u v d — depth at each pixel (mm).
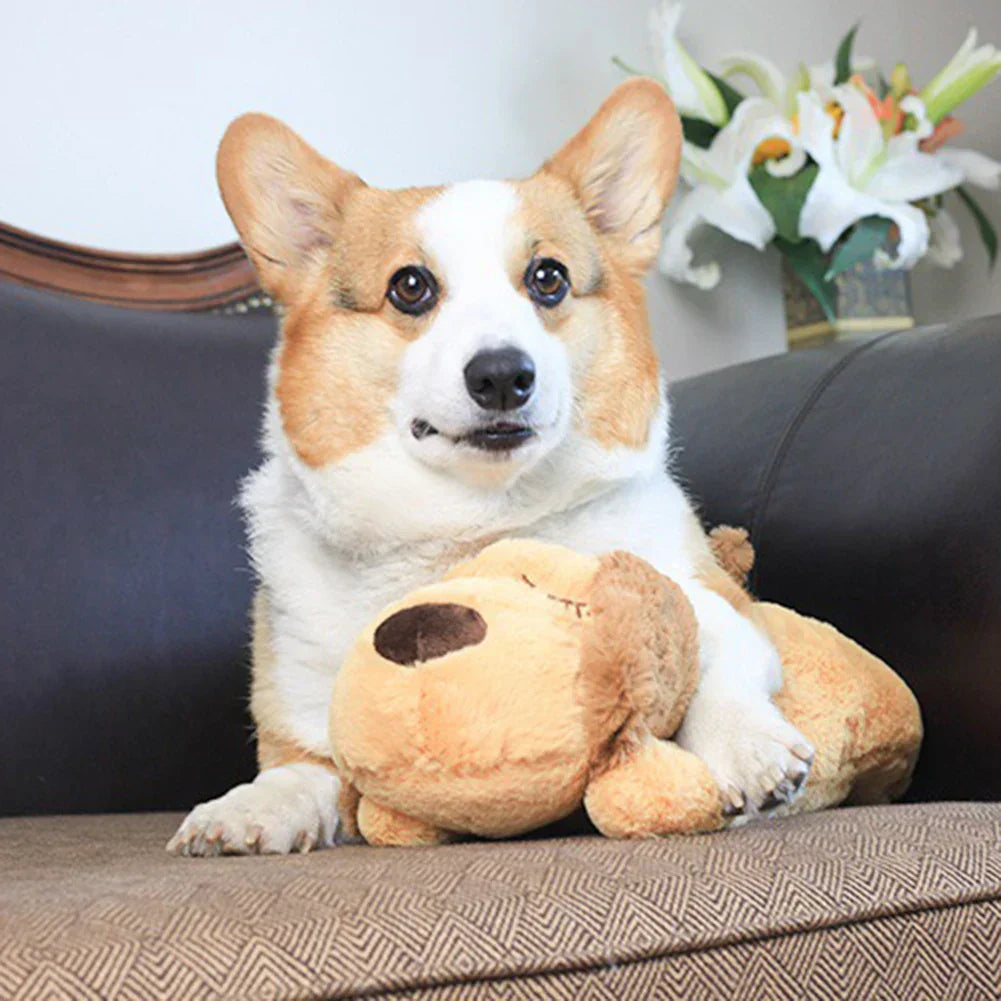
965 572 1631
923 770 1676
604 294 1648
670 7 3131
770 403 2025
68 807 2021
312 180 1663
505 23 3234
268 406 1695
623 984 964
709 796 1183
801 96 2961
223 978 885
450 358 1490
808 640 1549
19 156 2752
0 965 867
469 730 1188
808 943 1026
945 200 3605
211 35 2938
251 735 2146
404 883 1007
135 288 2566
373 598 1583
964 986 1069
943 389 1791
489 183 1655
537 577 1270
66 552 2064
